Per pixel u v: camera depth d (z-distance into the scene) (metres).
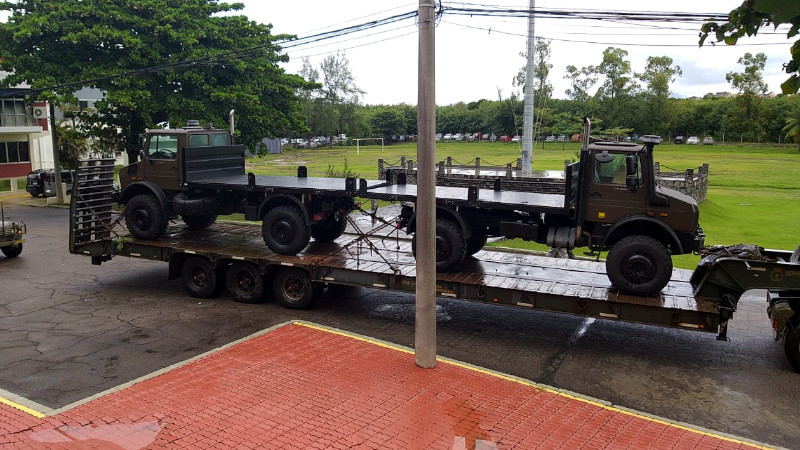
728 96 86.06
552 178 20.50
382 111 87.44
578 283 9.27
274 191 11.08
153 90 22.53
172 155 12.04
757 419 6.79
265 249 11.48
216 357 8.24
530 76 20.81
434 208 7.58
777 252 9.28
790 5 1.97
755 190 30.31
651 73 63.97
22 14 23.05
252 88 24.20
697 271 9.12
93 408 6.63
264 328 9.77
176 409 6.62
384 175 26.25
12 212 24.56
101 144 28.28
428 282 7.71
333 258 10.73
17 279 13.22
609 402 7.11
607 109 62.25
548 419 6.54
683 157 53.19
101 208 12.43
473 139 81.88
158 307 10.98
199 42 23.52
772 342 9.28
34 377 7.74
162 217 12.16
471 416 6.56
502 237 10.47
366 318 10.38
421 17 7.05
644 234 8.86
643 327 10.01
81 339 9.23
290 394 7.05
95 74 21.31
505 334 9.62
